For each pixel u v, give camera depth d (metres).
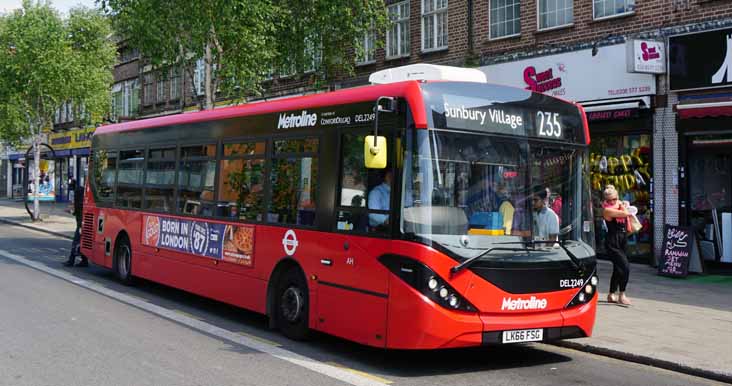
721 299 11.53
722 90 13.93
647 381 7.09
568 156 7.71
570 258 7.39
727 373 7.12
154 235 12.11
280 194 8.88
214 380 6.62
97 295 11.80
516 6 18.16
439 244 6.73
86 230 15.11
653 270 14.80
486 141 7.19
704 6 14.16
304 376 6.82
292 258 8.48
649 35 15.05
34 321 9.37
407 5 21.30
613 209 11.04
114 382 6.50
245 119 9.77
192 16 17.06
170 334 8.76
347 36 19.16
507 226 7.14
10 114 30.50
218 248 10.12
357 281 7.38
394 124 7.07
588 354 8.33
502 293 6.95
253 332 9.08
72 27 30.83
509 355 8.19
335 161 7.94
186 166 11.27
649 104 14.80
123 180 13.60
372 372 7.12
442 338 6.66
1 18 30.27
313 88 25.03
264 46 17.89
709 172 14.58
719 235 14.55
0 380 6.52
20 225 29.59
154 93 38.91
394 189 7.00
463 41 19.45
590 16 16.31
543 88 17.16
